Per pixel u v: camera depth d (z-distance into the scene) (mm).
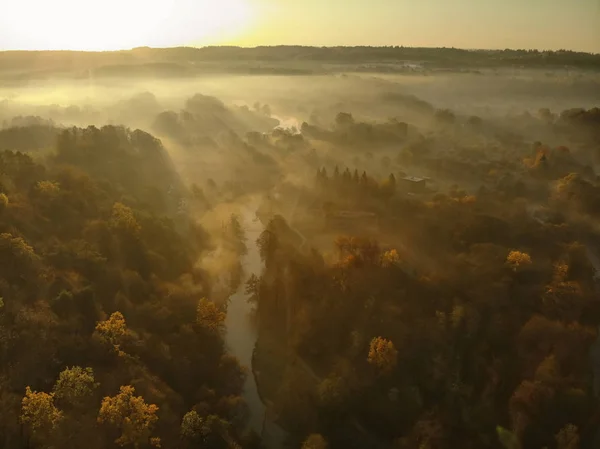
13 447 73375
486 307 106188
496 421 89312
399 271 112125
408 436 87062
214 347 100500
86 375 81938
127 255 112812
